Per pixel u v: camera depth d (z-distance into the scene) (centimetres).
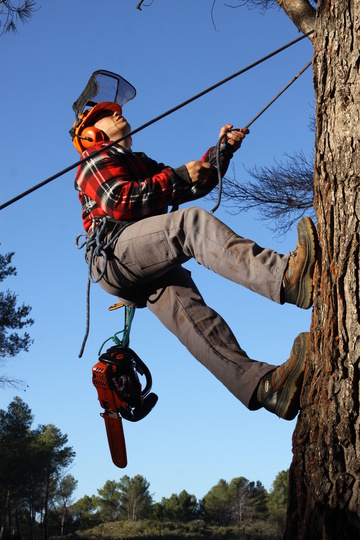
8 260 1714
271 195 689
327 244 238
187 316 293
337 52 247
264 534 6106
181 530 7000
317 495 223
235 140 312
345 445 222
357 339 225
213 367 275
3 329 1667
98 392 312
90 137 334
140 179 321
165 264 282
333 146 242
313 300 244
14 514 5547
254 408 264
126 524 7544
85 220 316
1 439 4119
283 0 304
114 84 360
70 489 7050
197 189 313
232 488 7369
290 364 247
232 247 258
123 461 311
